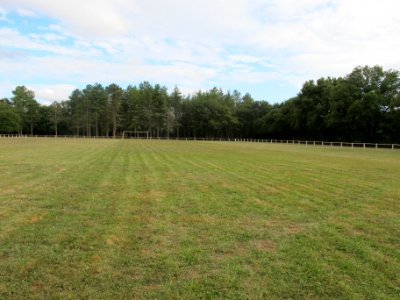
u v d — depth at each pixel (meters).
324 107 78.25
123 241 5.98
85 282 4.43
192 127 111.50
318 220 7.56
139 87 119.31
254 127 109.25
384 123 63.84
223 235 6.38
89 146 36.97
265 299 4.06
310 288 4.33
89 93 109.81
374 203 9.35
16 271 4.72
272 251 5.59
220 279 4.54
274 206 8.85
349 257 5.36
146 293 4.16
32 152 26.14
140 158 22.14
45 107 116.56
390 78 66.00
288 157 25.88
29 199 9.23
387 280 4.57
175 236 6.30
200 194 10.32
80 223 7.03
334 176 14.78
